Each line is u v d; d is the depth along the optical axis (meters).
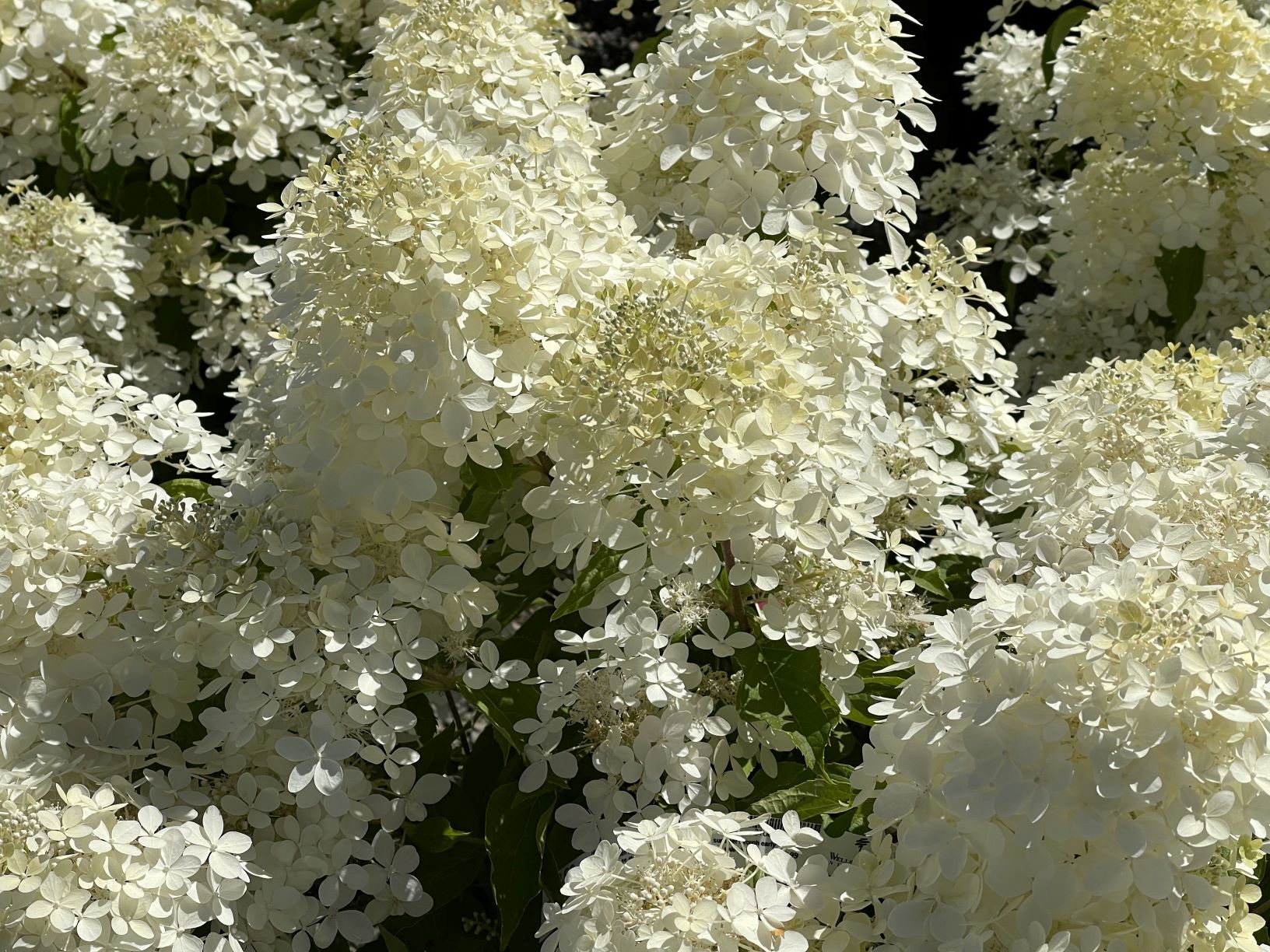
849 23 0.85
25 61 1.18
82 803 0.72
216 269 1.18
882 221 0.86
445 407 0.76
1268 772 0.66
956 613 0.71
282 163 1.18
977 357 0.90
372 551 0.81
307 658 0.77
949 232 1.42
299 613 0.79
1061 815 0.67
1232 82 1.05
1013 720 0.68
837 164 0.84
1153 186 1.10
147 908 0.71
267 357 0.95
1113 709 0.66
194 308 1.21
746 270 0.79
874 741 0.72
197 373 1.20
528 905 0.84
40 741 0.77
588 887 0.70
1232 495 0.76
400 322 0.76
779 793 0.78
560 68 0.95
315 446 0.79
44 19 1.15
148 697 0.81
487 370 0.76
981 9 1.92
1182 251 1.11
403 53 0.93
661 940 0.68
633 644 0.76
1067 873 0.67
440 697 1.08
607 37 2.14
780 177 0.88
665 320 0.74
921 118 0.88
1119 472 0.79
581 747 0.79
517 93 0.91
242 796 0.77
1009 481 0.87
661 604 0.79
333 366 0.77
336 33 1.36
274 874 0.76
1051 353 1.23
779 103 0.84
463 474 0.83
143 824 0.72
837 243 0.85
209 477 1.05
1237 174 1.09
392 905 0.79
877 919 0.70
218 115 1.12
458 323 0.75
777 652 0.79
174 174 1.21
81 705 0.78
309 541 0.80
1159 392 0.85
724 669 0.83
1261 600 0.71
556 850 0.80
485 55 0.91
